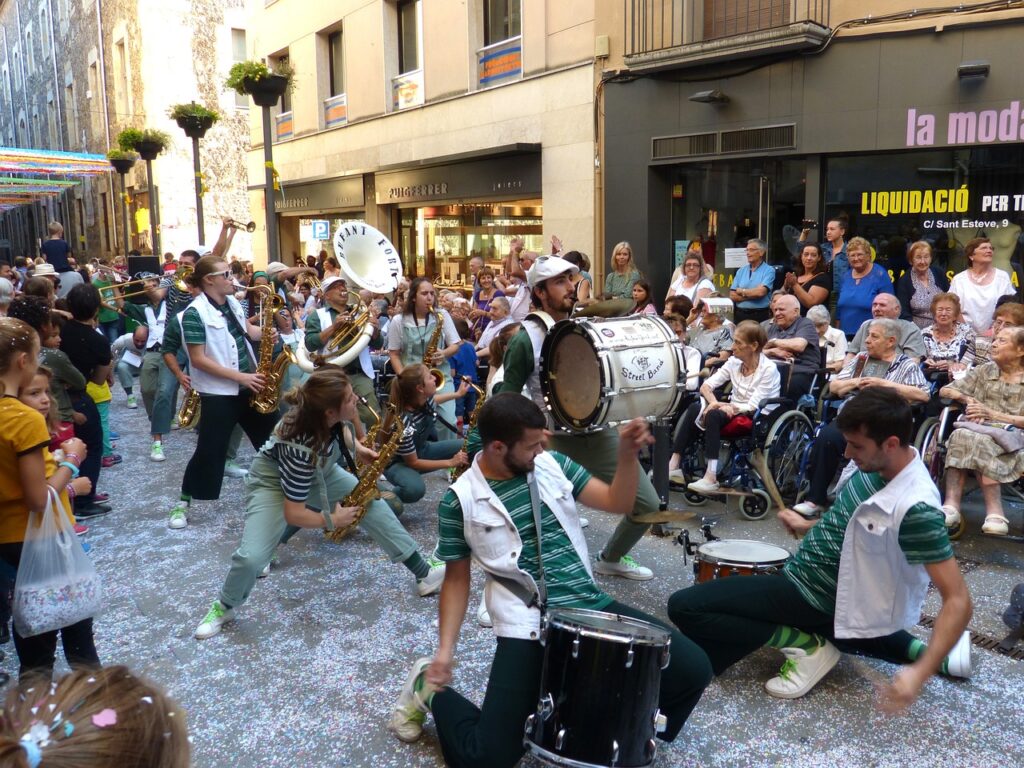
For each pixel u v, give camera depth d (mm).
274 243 10203
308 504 4203
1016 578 4516
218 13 25484
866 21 8492
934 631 2740
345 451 4188
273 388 5602
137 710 999
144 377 8016
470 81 13070
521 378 4133
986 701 3332
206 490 5582
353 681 3588
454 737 2719
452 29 13289
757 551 3689
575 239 11430
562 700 2514
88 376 6094
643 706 2510
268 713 3344
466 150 13305
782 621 3314
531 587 2701
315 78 17422
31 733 935
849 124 8734
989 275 6758
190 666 3744
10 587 3250
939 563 2787
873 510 3016
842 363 6352
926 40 8195
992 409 5098
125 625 4176
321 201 17688
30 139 45500
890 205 8820
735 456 5781
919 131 8344
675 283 8781
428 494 6488
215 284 5461
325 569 4891
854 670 3617
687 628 3350
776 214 9672
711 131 9766
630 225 10695
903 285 7082
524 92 11992
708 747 3055
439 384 5730
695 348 6816
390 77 15203
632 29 10336
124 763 954
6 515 3055
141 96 25500
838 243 8047
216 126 25703
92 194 32312
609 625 2600
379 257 6715
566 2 11125
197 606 4387
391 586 4625
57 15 36156
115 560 5090
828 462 5293
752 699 3385
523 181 12242
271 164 10141
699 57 9492
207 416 5461
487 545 2713
